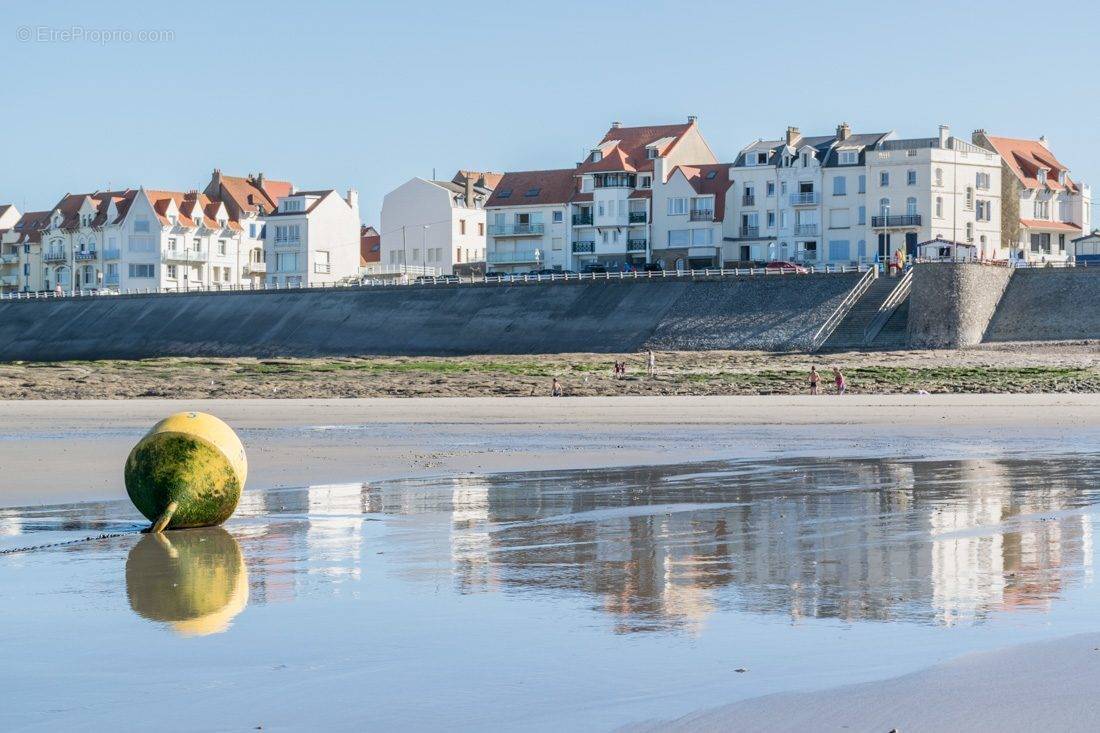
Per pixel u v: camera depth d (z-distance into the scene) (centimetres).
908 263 9738
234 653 1076
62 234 15188
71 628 1179
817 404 5138
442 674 998
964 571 1401
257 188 15550
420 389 6400
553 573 1435
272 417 4625
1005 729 818
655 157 12331
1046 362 7500
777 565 1459
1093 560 1463
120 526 1897
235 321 11100
